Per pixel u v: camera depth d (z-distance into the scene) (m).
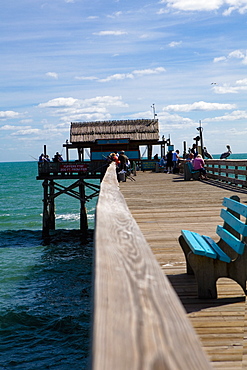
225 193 14.79
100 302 1.39
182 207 11.52
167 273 5.70
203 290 4.72
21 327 10.80
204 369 1.00
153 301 1.42
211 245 5.12
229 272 4.73
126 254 2.07
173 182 20.30
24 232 28.97
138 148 39.69
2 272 16.88
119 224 3.03
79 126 42.47
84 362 8.95
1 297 13.33
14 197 57.56
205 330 3.91
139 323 1.24
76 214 38.16
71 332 10.39
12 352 9.48
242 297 4.73
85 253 21.42
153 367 0.97
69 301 12.76
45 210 26.94
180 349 1.09
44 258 20.12
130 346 1.09
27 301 12.84
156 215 10.24
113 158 23.66
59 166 27.95
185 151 37.75
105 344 1.10
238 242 4.67
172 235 7.89
